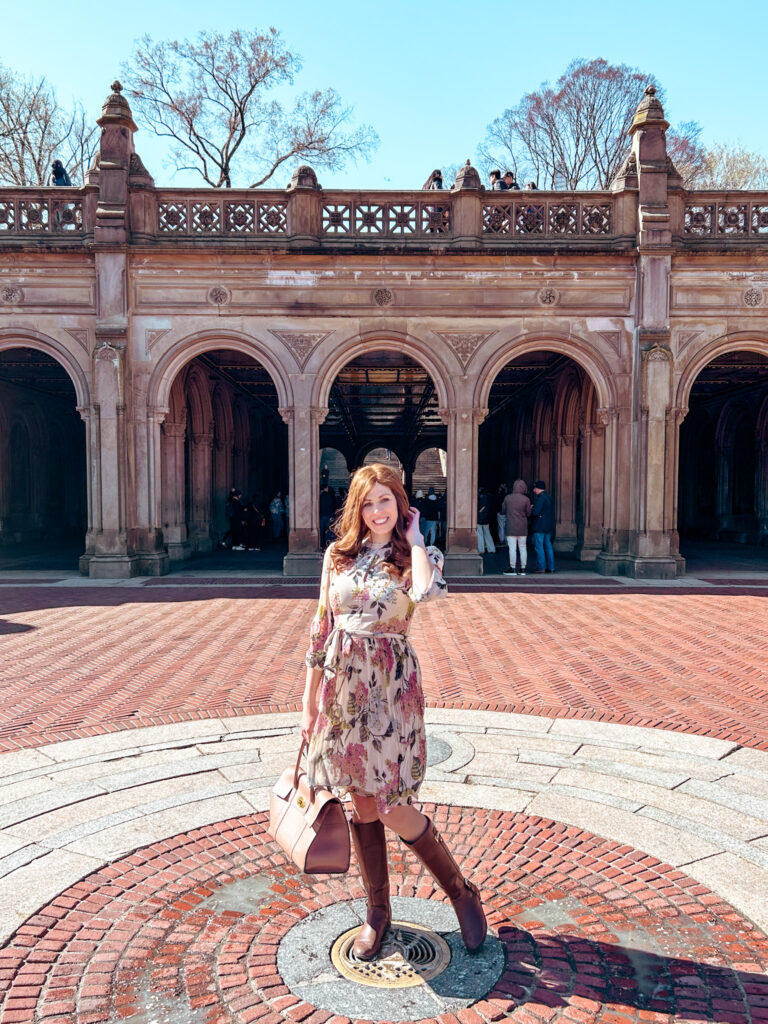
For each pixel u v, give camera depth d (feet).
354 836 10.02
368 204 48.85
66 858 12.55
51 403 79.71
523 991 9.14
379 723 9.37
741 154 109.60
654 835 13.32
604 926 10.55
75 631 31.17
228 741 18.11
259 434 91.66
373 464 10.07
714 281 48.32
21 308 48.03
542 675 24.22
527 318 48.78
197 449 65.26
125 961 9.80
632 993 9.11
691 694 22.06
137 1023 8.64
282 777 9.70
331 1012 8.80
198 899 11.34
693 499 87.10
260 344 48.52
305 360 48.78
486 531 63.82
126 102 48.14
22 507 76.28
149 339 48.42
